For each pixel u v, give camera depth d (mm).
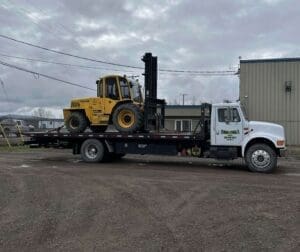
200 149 17203
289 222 7801
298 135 29594
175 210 8773
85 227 7551
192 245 6523
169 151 17797
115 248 6422
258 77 30328
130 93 18734
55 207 9086
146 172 15070
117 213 8523
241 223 7742
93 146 18828
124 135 18141
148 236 6996
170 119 37188
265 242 6645
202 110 16797
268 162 15727
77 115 19469
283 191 11062
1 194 10477
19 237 7004
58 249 6406
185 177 13766
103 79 19062
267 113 30141
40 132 20109
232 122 16344
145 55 19297
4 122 47406
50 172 14797
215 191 10969
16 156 22016
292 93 29719
